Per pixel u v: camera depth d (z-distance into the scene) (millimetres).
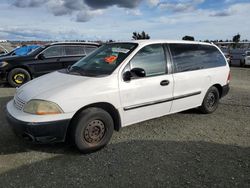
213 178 3600
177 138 4988
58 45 10258
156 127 5535
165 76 5188
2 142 4590
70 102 4012
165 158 4152
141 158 4141
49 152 4273
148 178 3568
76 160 4043
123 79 4594
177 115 6367
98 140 4336
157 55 5184
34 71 9953
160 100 5113
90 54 5508
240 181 3539
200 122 5926
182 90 5535
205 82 6078
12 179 3490
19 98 4309
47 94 4039
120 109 4551
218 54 6609
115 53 4961
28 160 4008
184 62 5648
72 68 5195
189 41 5969
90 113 4148
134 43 5086
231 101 7977
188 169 3826
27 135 3930
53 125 3898
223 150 4512
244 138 5086
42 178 3529
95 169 3783
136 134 5125
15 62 9758
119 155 4230
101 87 4312
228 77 6770
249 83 11922
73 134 4090
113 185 3398
